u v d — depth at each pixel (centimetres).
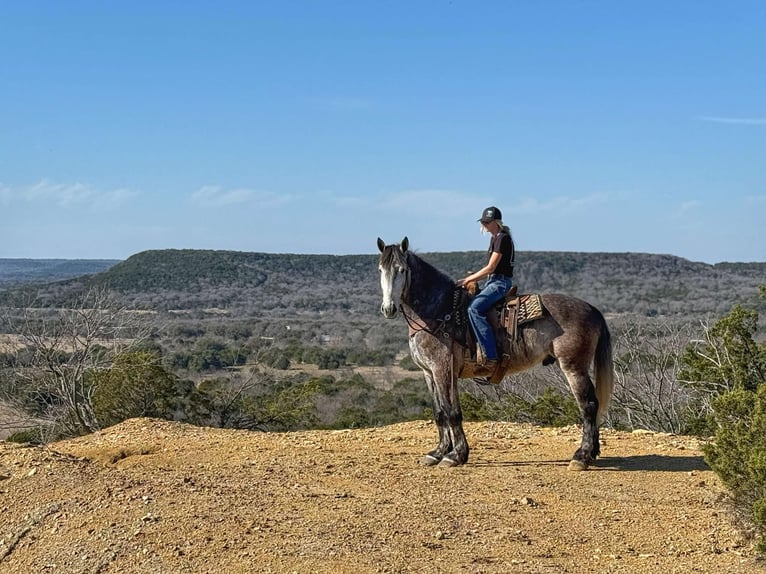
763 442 638
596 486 809
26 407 2234
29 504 779
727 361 1539
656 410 1930
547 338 875
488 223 891
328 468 890
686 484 819
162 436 1155
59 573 642
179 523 688
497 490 791
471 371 895
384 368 4856
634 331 2236
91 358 2250
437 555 612
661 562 600
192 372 3788
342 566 592
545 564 594
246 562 608
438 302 884
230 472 874
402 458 952
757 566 591
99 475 848
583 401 880
